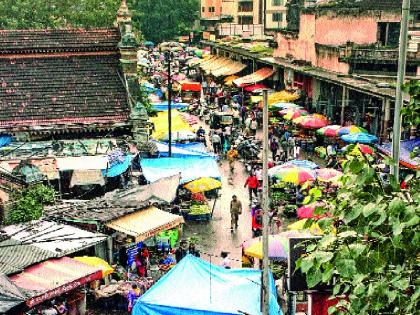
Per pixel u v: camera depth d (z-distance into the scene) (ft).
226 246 80.28
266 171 41.86
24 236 64.13
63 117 96.02
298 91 159.53
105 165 84.33
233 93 182.91
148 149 97.09
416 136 96.94
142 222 70.33
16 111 95.86
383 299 21.86
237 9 322.55
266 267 42.55
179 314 49.65
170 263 72.49
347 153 24.08
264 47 202.28
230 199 99.66
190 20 345.51
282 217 88.17
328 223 23.65
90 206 73.97
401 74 41.96
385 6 145.79
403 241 21.04
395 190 22.36
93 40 104.88
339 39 147.43
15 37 103.09
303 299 57.00
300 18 161.38
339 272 21.39
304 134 128.67
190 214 89.30
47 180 83.10
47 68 102.06
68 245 61.93
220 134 125.39
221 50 236.22
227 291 51.85
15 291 50.85
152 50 299.38
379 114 122.11
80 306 60.95
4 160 82.94
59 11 186.80
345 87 123.75
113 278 67.77
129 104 98.68
